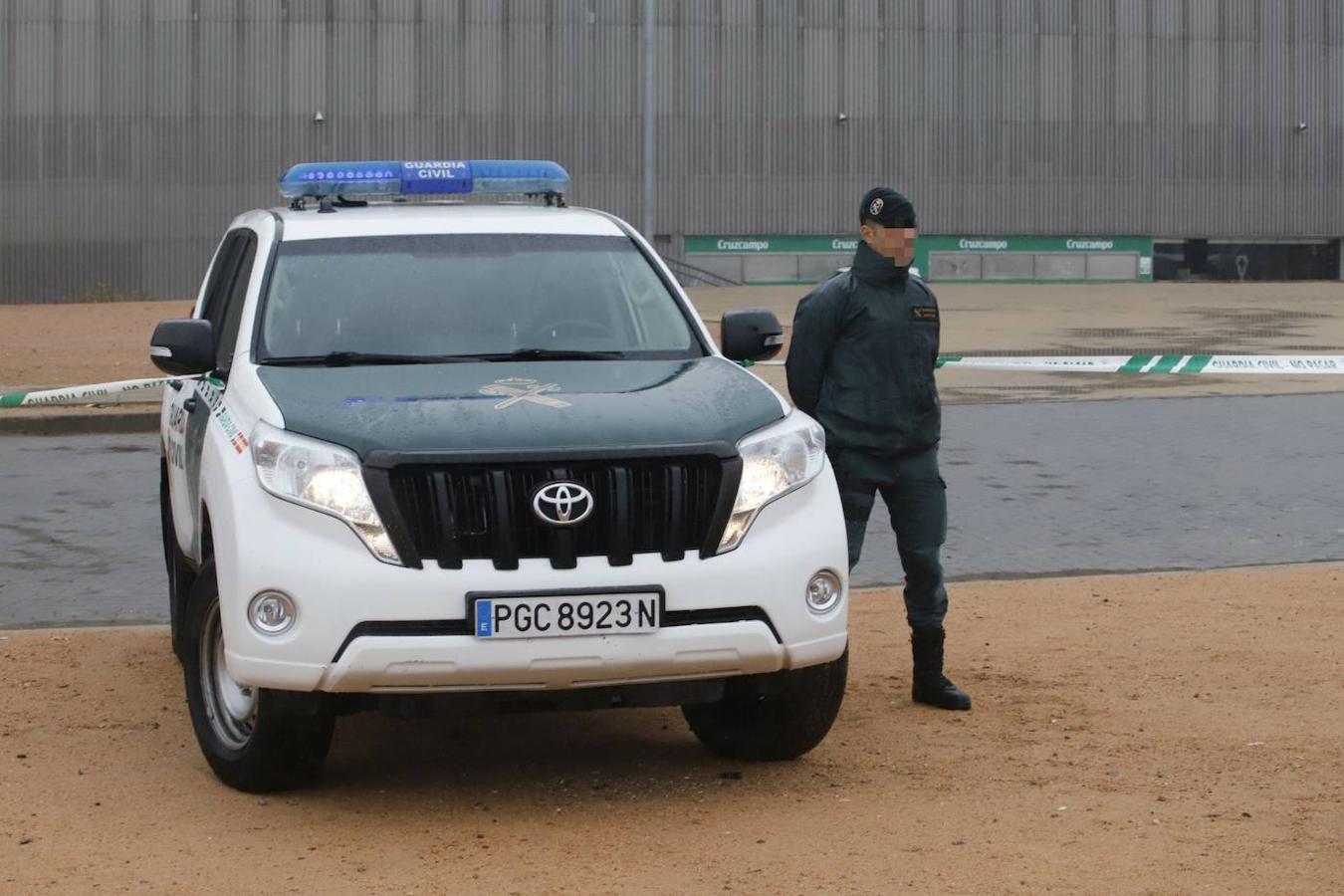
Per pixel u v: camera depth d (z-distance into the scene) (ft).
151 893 21.59
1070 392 97.66
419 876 22.18
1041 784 26.25
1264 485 61.46
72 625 39.83
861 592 42.60
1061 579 44.34
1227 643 36.24
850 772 27.14
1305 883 21.48
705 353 29.68
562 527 23.54
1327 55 290.35
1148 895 21.08
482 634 23.27
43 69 249.34
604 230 32.09
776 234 273.95
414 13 259.39
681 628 23.85
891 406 30.17
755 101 271.69
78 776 27.17
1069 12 280.92
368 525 23.53
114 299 252.42
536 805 25.57
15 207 249.96
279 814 25.12
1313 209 292.20
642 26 265.95
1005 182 281.13
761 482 24.72
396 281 30.01
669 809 25.25
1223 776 26.48
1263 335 145.59
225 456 25.30
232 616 24.09
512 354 28.73
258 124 255.91
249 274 30.99
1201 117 286.87
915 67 276.62
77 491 61.57
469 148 262.26
